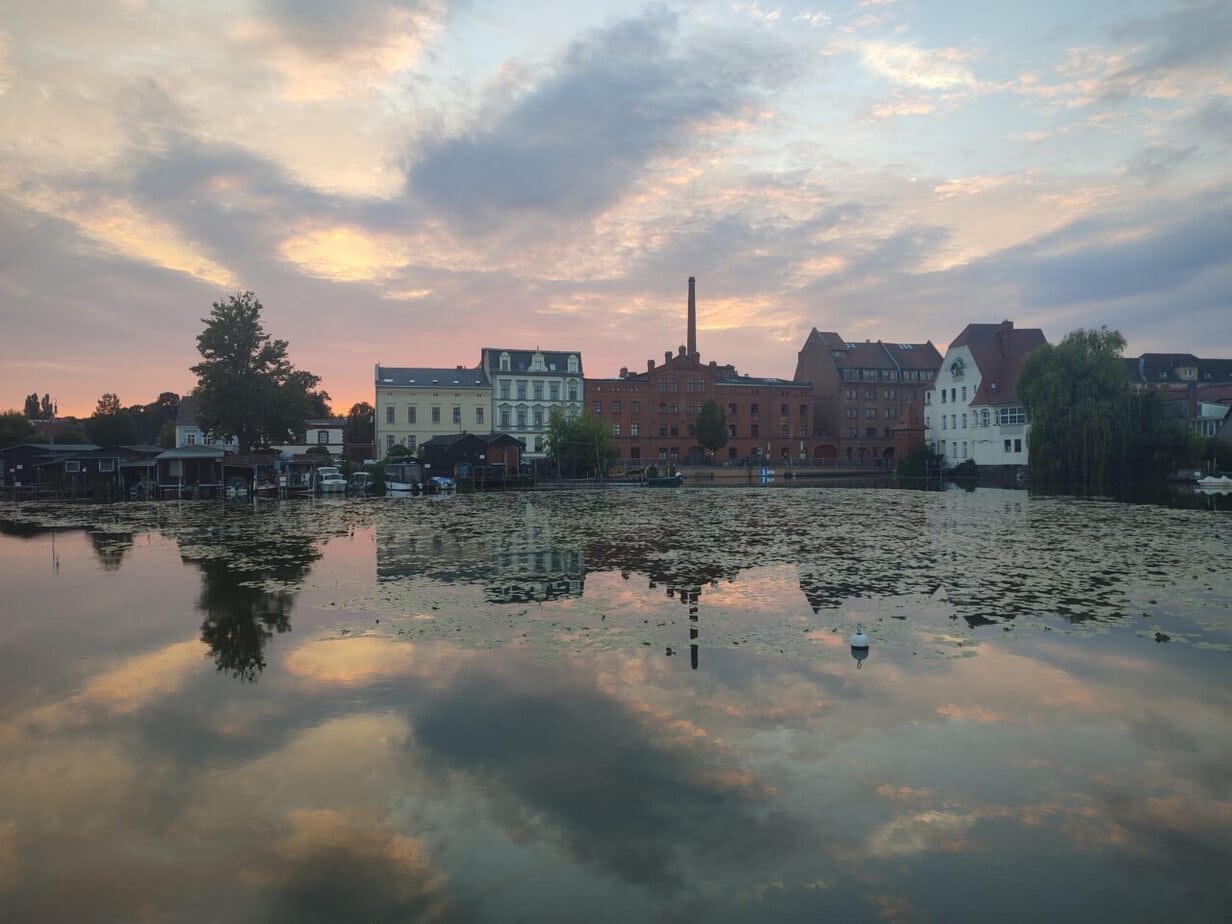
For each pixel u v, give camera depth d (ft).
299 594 50.52
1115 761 23.97
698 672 32.58
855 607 44.24
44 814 21.63
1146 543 70.23
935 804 21.44
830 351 359.46
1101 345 181.37
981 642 36.68
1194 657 34.17
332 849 19.67
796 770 23.47
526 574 57.06
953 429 276.00
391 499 162.71
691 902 17.30
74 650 37.76
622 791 22.33
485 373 303.27
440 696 30.12
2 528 99.45
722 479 277.23
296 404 210.18
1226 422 210.38
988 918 16.62
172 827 20.85
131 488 177.06
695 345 347.77
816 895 17.49
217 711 28.99
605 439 250.98
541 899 17.53
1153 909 16.89
